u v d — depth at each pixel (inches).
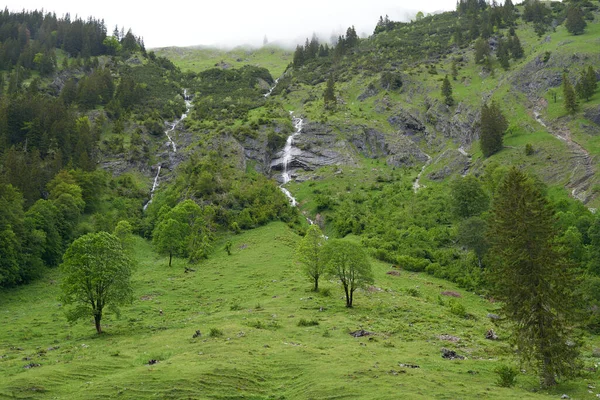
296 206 4793.3
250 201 4411.9
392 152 5777.6
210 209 3973.9
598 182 3784.5
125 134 5989.2
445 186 4633.4
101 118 5974.4
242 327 1605.6
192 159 5329.7
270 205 4330.7
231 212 4160.9
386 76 7224.4
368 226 3976.4
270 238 3673.7
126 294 1795.0
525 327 1100.5
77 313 1723.7
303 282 2514.8
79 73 7800.2
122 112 6368.1
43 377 1051.3
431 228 3666.3
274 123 6333.7
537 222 1096.2
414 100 6688.0
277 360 1192.2
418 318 1875.0
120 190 4835.1
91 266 1720.0
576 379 1120.2
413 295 2429.9
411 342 1503.4
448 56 7849.4
